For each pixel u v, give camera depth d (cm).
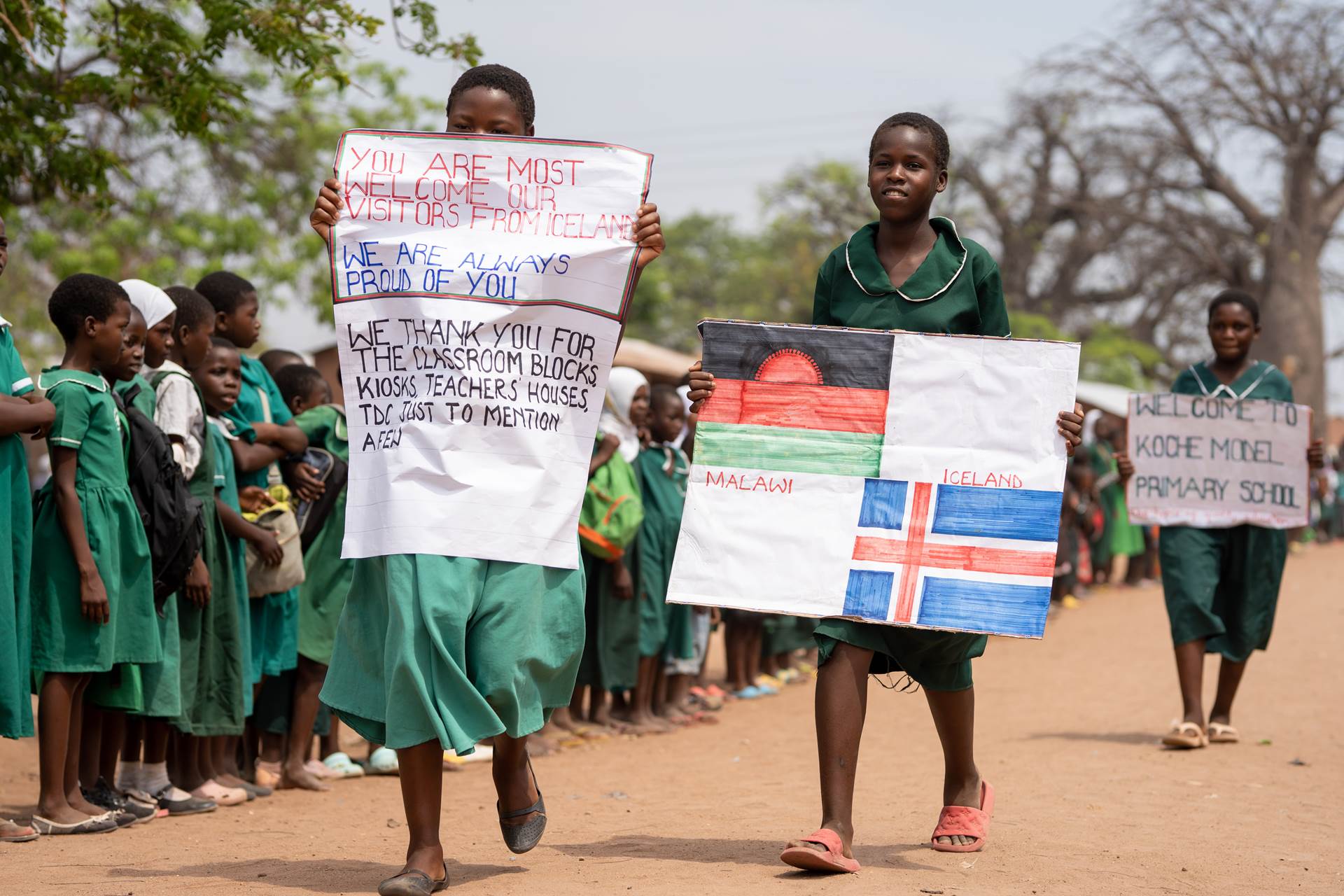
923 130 466
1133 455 787
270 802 625
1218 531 776
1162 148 3325
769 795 623
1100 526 1817
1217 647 769
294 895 404
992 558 447
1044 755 727
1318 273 3161
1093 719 884
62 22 852
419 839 402
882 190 466
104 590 515
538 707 420
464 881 418
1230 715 841
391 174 431
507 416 418
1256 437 775
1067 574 1648
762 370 464
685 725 917
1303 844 507
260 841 514
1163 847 487
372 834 532
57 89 895
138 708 545
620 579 844
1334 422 4438
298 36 812
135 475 547
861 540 454
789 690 1105
